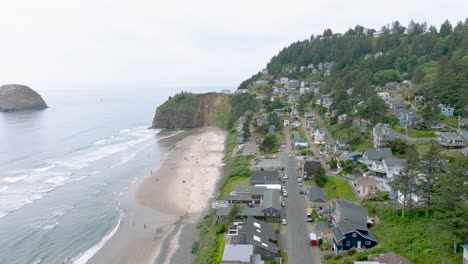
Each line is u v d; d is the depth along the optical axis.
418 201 45.62
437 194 42.50
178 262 47.81
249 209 55.25
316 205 57.47
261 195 61.19
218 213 55.78
